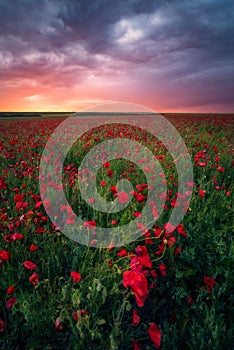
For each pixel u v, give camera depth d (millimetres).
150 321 2568
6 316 2447
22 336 2230
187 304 2625
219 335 2117
